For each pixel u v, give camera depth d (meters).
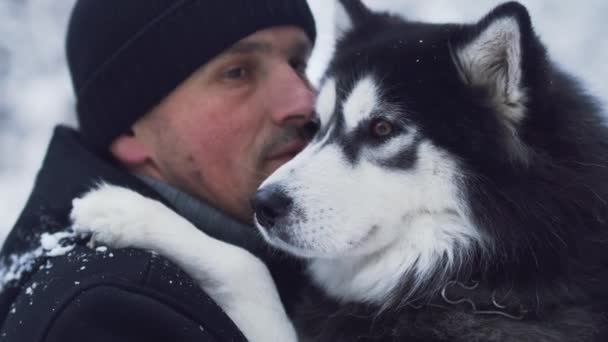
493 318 0.85
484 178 0.86
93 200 0.83
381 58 0.91
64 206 0.86
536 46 0.84
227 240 0.92
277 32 0.93
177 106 0.91
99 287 0.75
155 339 0.75
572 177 0.85
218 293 0.84
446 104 0.87
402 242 0.89
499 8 0.84
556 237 0.84
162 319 0.75
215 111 0.90
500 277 0.85
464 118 0.86
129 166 0.93
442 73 0.88
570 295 0.84
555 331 0.83
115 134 0.92
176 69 0.89
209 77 0.90
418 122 0.87
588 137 0.87
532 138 0.85
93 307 0.75
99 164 0.88
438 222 0.88
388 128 0.89
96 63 0.91
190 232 0.85
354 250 0.88
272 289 0.86
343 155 0.89
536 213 0.84
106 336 0.74
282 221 0.87
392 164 0.88
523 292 0.84
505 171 0.85
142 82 0.90
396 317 0.88
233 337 0.78
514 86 0.84
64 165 0.89
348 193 0.88
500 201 0.85
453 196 0.87
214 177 0.91
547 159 0.85
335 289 0.93
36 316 0.76
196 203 0.92
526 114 0.85
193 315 0.77
